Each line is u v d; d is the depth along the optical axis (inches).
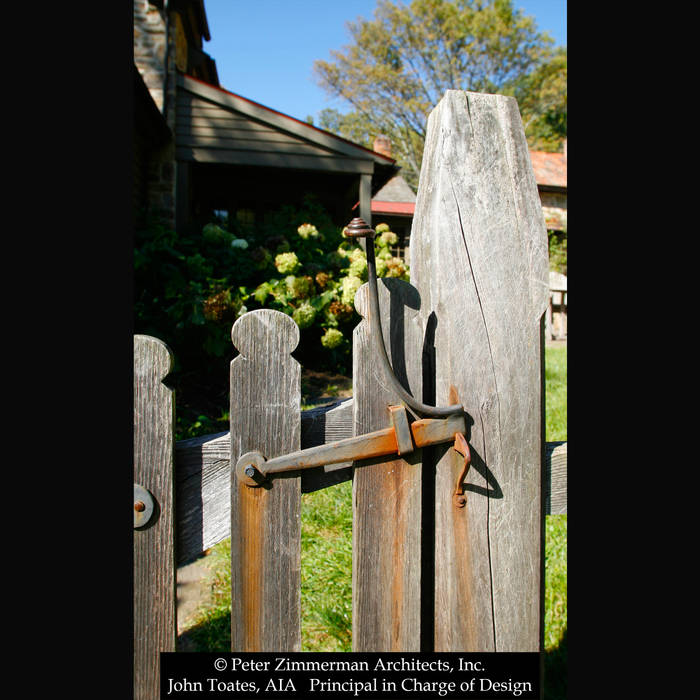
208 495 40.9
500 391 44.1
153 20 271.9
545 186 761.6
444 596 44.0
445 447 43.6
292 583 41.3
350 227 38.4
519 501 44.8
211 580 85.3
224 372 175.8
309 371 196.1
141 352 38.9
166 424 39.0
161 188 280.2
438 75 981.2
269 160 290.8
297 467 40.0
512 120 45.8
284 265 195.8
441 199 43.5
